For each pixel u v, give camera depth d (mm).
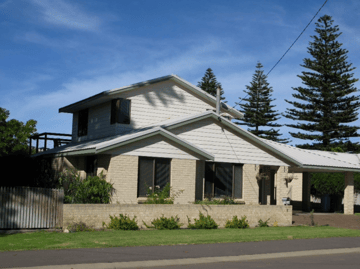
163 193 19188
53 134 30547
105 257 10609
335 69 56938
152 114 25047
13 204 14602
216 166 22672
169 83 25922
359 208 33062
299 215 25156
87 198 17828
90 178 18172
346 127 55156
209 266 10242
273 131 63375
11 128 35250
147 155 19797
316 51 57531
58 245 12008
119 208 16203
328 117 55969
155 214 16906
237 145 23359
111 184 18641
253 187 23547
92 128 26328
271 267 10273
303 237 15602
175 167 20547
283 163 24703
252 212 18969
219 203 20562
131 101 24391
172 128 21578
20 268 9102
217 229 17281
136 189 19391
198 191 21750
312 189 34781
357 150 55781
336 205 30719
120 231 15438
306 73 57938
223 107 28219
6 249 11250
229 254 11688
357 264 10906
